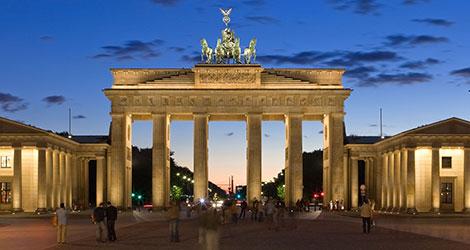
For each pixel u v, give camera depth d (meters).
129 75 170.38
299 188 167.75
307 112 169.50
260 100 168.88
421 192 153.88
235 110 168.62
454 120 149.88
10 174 153.88
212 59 174.12
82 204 180.25
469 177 150.88
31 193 153.25
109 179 170.62
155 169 167.88
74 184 175.62
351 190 177.00
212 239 44.91
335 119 169.25
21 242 69.12
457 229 89.69
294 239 71.50
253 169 167.75
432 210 149.62
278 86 169.62
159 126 168.12
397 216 137.38
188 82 170.00
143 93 168.50
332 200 168.00
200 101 168.88
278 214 88.00
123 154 168.75
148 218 132.38
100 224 68.75
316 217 133.50
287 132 171.38
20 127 149.50
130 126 175.88
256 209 120.56
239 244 64.81
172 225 68.12
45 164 149.75
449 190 155.00
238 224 104.88
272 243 66.06
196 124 168.25
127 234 80.88
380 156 174.88
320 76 171.25
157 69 170.75
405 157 152.12
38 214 143.25
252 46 173.25
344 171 175.00
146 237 75.56
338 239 71.38
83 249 60.59
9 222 113.50
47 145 150.50
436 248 59.88
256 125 168.25
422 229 89.75
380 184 175.88
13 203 149.00
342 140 169.00
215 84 169.50
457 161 154.75
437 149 149.75
